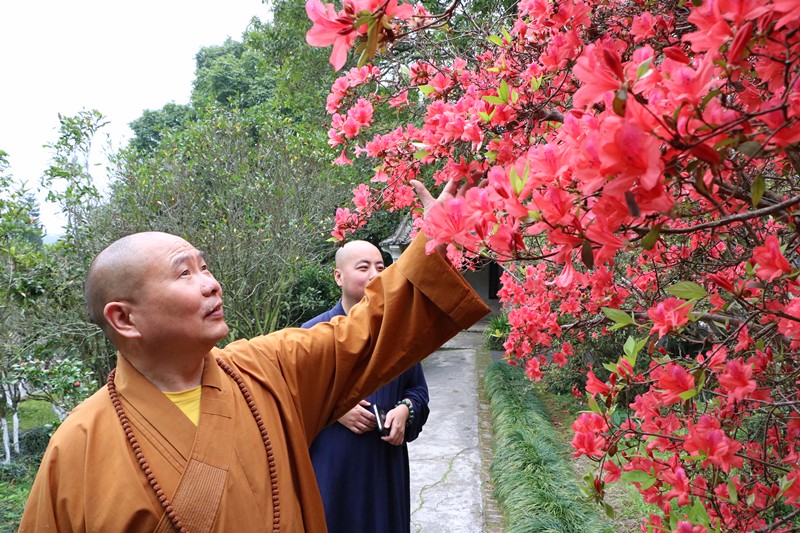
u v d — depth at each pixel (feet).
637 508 12.77
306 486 4.58
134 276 4.08
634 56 2.87
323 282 34.71
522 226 3.28
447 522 13.42
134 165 24.56
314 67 34.73
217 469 3.97
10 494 18.51
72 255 22.93
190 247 4.37
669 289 4.22
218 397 4.24
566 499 12.91
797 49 2.84
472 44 8.12
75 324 21.84
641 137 2.36
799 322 4.50
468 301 4.59
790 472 4.79
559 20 5.64
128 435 3.95
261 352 4.80
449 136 5.46
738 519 5.25
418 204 8.46
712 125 2.52
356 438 7.00
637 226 3.18
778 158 4.49
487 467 16.71
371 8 3.43
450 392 25.88
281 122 27.78
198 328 4.16
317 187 26.66
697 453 4.45
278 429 4.49
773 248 3.77
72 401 19.39
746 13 2.54
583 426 5.58
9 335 21.43
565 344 9.70
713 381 6.13
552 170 3.04
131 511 3.74
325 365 4.96
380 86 8.41
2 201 21.47
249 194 25.11
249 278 25.66
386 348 4.82
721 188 3.30
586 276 7.93
